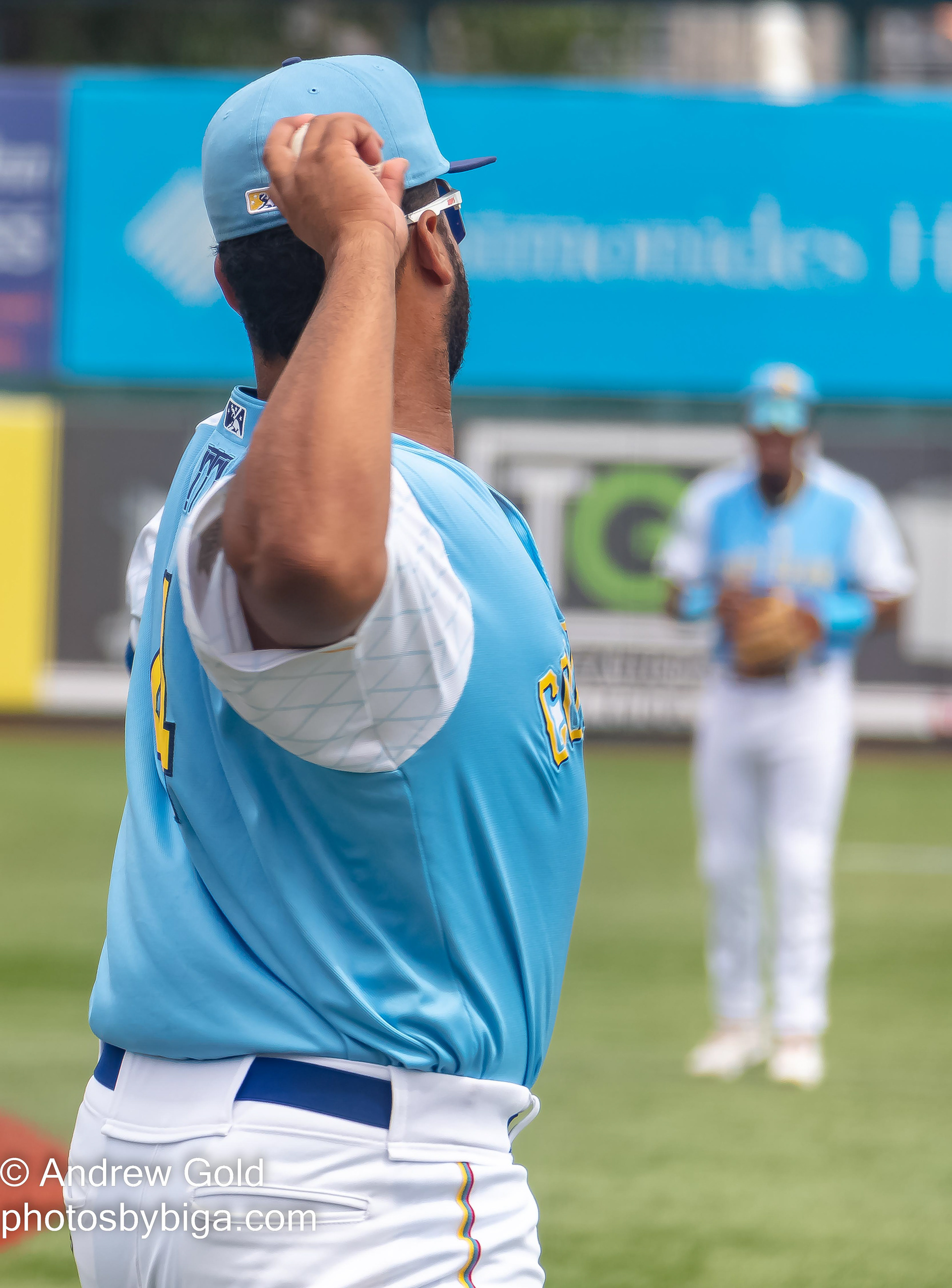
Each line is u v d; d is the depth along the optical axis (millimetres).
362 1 48844
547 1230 13102
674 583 19359
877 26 61406
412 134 5238
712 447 47219
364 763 4625
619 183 49062
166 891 5062
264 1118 4773
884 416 49281
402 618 4461
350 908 4824
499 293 49500
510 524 5336
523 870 5109
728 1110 16750
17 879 29031
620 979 22984
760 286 49094
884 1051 19328
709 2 48781
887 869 32031
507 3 48781
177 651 5086
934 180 48562
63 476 47469
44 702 47688
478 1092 5012
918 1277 12180
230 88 49625
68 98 49719
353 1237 4758
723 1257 12555
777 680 17953
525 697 5012
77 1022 19594
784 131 48656
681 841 34469
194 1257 4801
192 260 50188
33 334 50438
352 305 4457
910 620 46844
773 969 21156
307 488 4164
